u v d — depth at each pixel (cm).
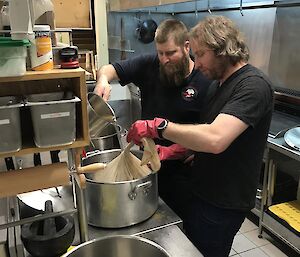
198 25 122
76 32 335
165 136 109
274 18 250
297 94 243
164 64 158
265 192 225
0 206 109
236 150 121
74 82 87
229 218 129
